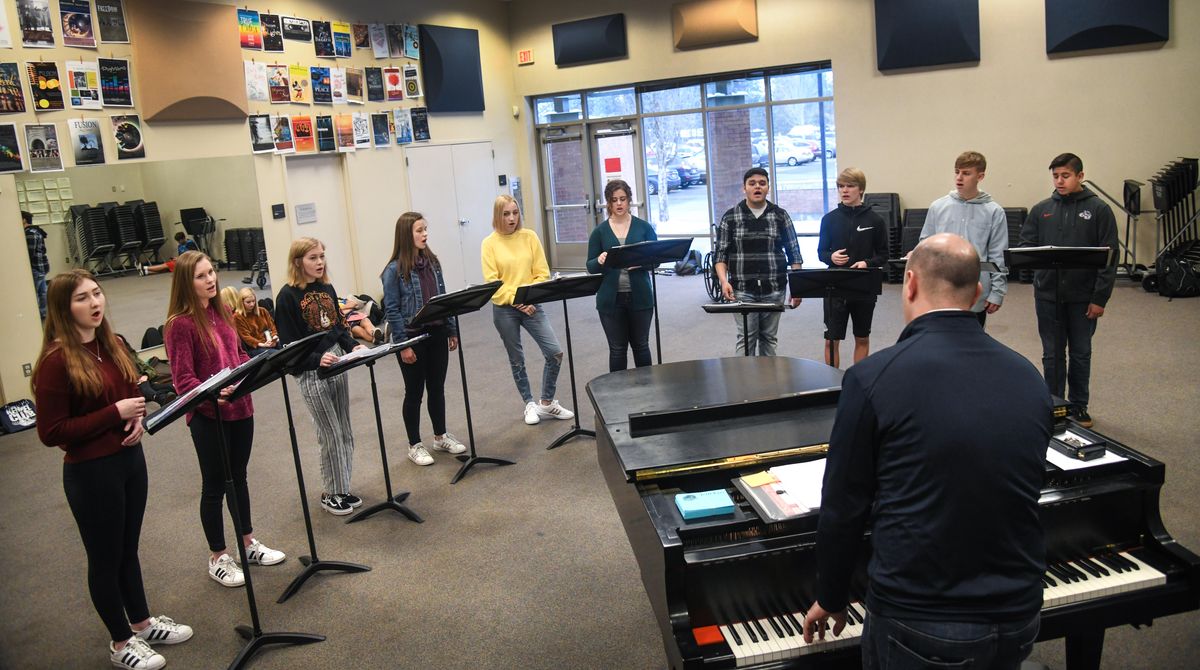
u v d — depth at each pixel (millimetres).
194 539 4285
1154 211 8289
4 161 6551
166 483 5062
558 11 11156
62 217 6973
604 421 2953
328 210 9305
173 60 7543
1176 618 2969
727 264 5266
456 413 5930
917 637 1734
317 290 4164
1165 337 6344
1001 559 1718
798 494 2289
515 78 11695
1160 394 5117
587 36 10906
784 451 2525
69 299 2926
